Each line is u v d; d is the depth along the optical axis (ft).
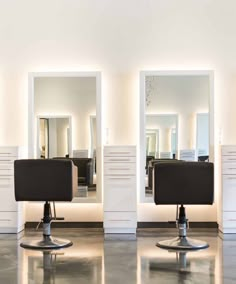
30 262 12.88
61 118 18.63
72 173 14.03
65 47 18.58
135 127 18.45
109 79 18.53
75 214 18.45
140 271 11.92
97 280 11.11
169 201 13.89
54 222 18.44
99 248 14.70
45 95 18.63
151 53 18.45
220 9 18.33
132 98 18.49
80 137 18.56
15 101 18.66
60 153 18.62
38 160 13.88
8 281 11.03
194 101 18.38
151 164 18.30
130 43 18.45
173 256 13.57
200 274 11.61
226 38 18.34
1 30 18.65
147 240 15.96
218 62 18.35
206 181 13.80
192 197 13.83
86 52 18.54
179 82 18.42
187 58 18.40
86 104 18.54
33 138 18.60
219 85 18.37
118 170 16.98
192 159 18.34
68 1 18.52
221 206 17.17
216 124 18.33
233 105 18.33
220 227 17.43
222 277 11.32
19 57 18.65
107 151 17.02
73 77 18.57
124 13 18.47
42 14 18.58
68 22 18.56
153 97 18.43
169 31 18.42
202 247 14.64
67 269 12.13
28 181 13.92
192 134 18.38
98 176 18.40
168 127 18.39
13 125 18.65
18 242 15.62
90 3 18.49
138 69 18.48
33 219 18.49
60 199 13.96
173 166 13.80
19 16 18.61
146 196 18.25
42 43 18.61
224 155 16.96
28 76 18.60
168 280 11.09
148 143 18.38
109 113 18.53
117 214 17.01
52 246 14.70
